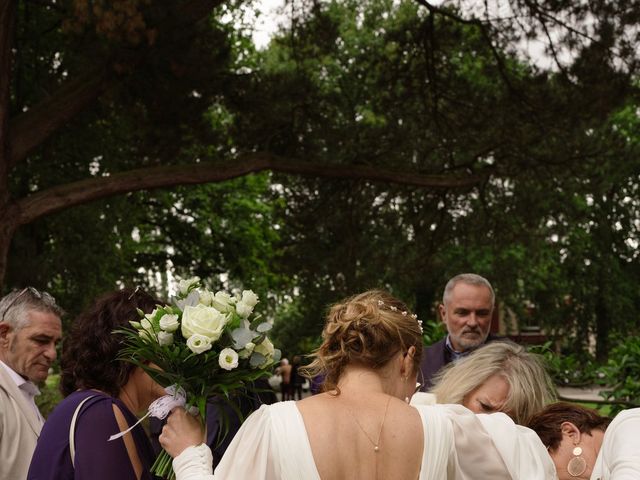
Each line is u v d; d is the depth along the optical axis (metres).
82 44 12.17
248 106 13.83
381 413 2.22
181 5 11.60
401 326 2.38
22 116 11.32
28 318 3.51
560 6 12.59
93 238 16.42
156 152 14.34
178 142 14.08
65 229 16.38
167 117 13.30
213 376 2.52
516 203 15.86
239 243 24.16
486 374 3.14
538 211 16.03
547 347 5.91
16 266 15.09
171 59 11.58
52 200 10.99
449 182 14.68
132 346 2.58
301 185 16.91
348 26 20.83
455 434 2.26
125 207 17.19
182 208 24.12
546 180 15.35
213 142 14.34
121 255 18.42
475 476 2.25
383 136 14.88
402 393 2.39
